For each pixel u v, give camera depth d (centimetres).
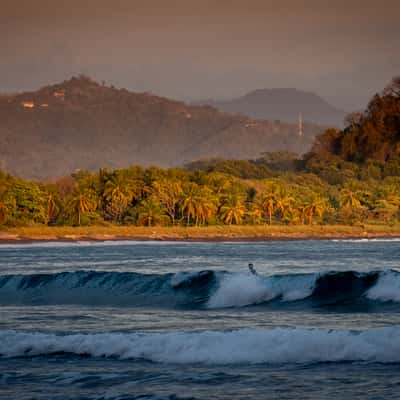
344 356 7094
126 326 9406
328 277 11481
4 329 9300
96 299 12481
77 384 6594
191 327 9219
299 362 7069
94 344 7731
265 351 7262
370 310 10488
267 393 6141
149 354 7494
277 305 11231
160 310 11144
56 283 13200
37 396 6241
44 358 7544
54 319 10194
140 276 12750
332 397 5972
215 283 11962
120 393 6259
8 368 7200
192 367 7056
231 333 7625
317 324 9312
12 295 13125
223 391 6241
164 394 6181
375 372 6625
